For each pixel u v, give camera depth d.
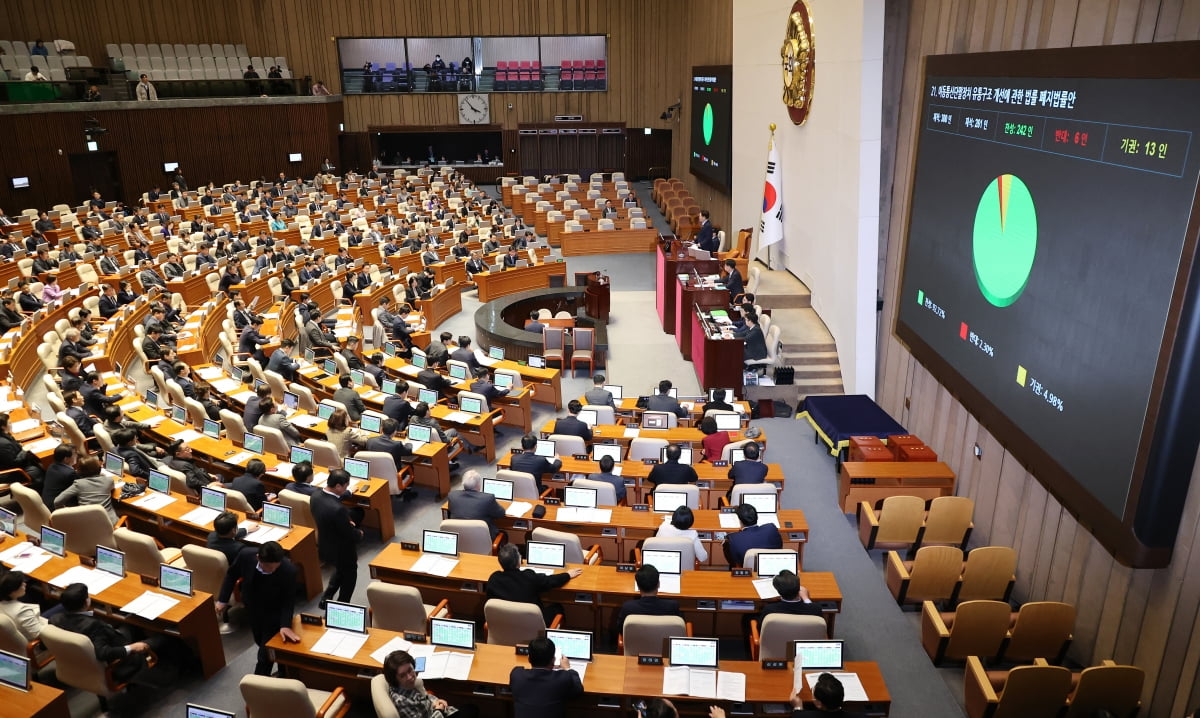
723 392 12.27
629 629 6.59
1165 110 6.09
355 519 9.58
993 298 9.08
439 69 39.22
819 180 15.82
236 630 8.08
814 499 11.37
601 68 39.84
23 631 6.79
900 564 8.95
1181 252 5.87
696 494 9.02
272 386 12.82
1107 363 6.86
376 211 31.42
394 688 5.53
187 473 9.49
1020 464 8.95
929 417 11.60
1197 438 6.10
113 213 27.36
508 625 6.83
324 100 36.34
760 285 17.50
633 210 29.56
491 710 6.51
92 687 6.58
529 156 41.06
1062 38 8.05
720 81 25.89
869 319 13.62
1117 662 7.20
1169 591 6.49
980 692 6.86
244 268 22.20
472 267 22.94
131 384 12.94
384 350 15.37
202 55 36.03
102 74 30.22
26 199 27.34
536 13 38.44
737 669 6.38
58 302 17.16
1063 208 7.56
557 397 14.55
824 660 6.25
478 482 8.61
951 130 10.21
